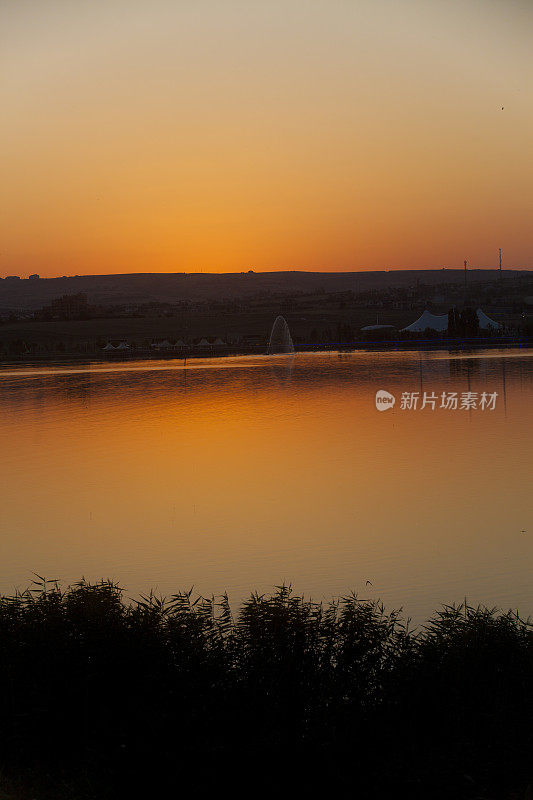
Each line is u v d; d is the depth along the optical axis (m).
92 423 67.00
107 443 56.41
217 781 10.88
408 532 31.45
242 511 35.66
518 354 137.88
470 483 40.22
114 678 12.05
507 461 45.62
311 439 55.66
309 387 92.19
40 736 11.57
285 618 13.31
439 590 24.44
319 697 12.05
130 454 51.72
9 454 52.72
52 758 11.37
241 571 26.88
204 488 40.78
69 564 28.17
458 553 28.48
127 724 11.50
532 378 92.94
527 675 12.40
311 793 10.80
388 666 12.76
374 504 36.38
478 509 35.03
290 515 34.69
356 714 11.84
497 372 102.56
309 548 29.50
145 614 13.51
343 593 24.27
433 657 12.87
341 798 10.77
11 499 39.22
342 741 11.42
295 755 11.21
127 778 10.86
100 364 147.62
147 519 34.62
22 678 12.05
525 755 11.18
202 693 11.94
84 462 49.22
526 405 69.62
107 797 10.59
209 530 32.47
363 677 12.42
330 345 187.75
